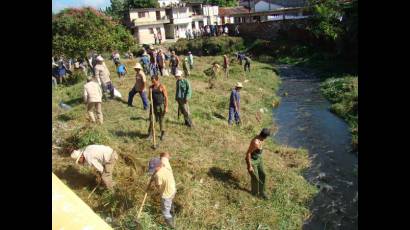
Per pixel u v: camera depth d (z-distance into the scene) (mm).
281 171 11977
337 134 16688
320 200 10703
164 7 62406
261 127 17484
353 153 14211
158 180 8023
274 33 50094
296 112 21078
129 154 11117
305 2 59281
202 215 9047
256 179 10023
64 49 32156
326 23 41656
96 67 16734
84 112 14812
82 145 10867
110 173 9242
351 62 35031
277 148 14453
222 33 54938
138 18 59281
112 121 14258
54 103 16719
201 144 13289
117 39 39750
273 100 23297
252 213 9547
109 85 16984
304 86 28797
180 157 11672
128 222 8250
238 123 16703
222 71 31062
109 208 8758
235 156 12438
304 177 12234
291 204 10234
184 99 14492
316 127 17875
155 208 8883
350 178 12078
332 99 23375
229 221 9023
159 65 24484
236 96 16312
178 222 8617
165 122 14930
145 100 15898
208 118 16984
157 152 11883
